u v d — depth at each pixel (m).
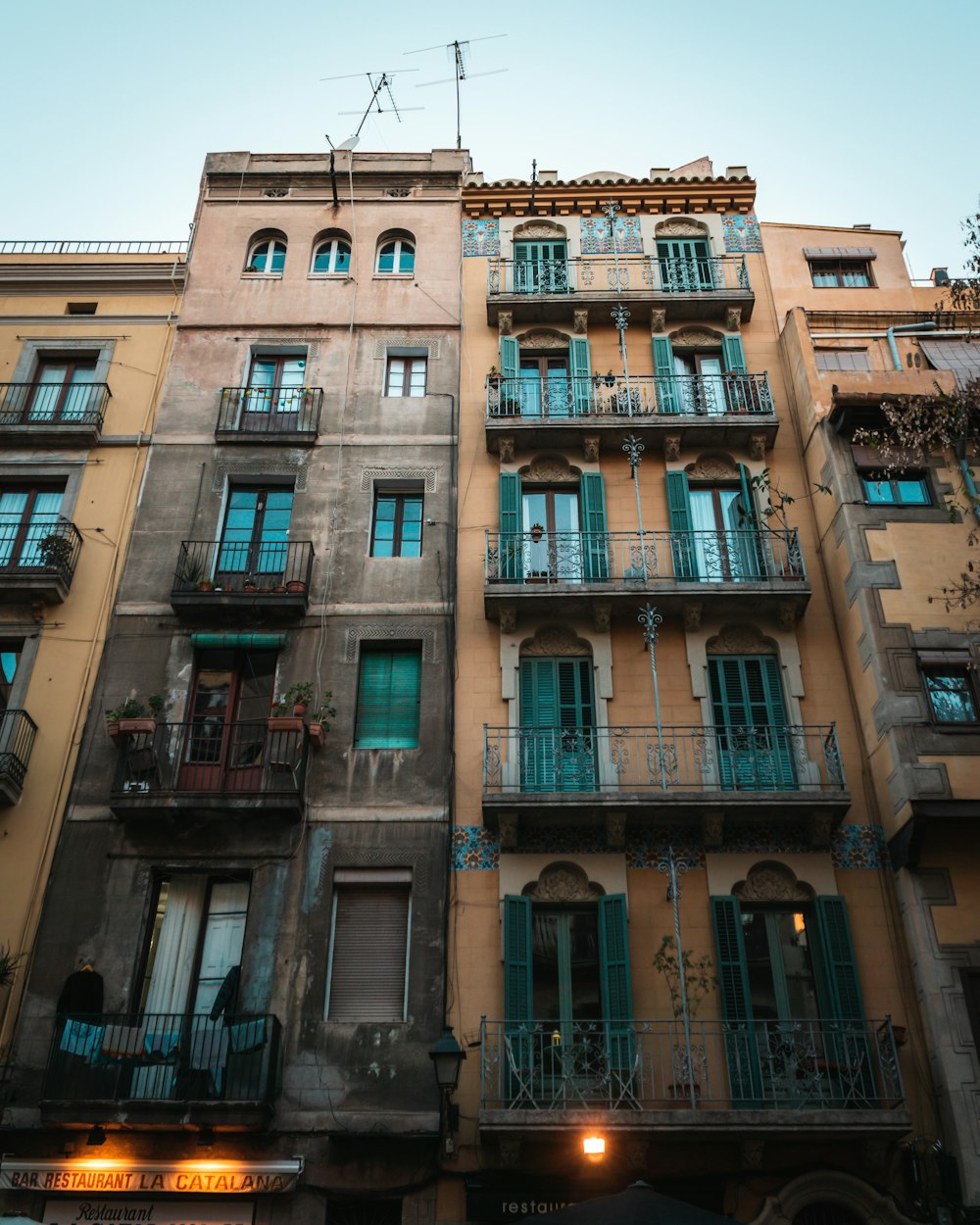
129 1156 14.75
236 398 22.05
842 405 19.39
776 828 17.23
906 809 16.12
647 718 18.44
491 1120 14.29
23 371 22.53
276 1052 15.35
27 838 17.31
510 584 18.97
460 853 17.19
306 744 17.89
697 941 16.41
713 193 24.78
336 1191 14.64
